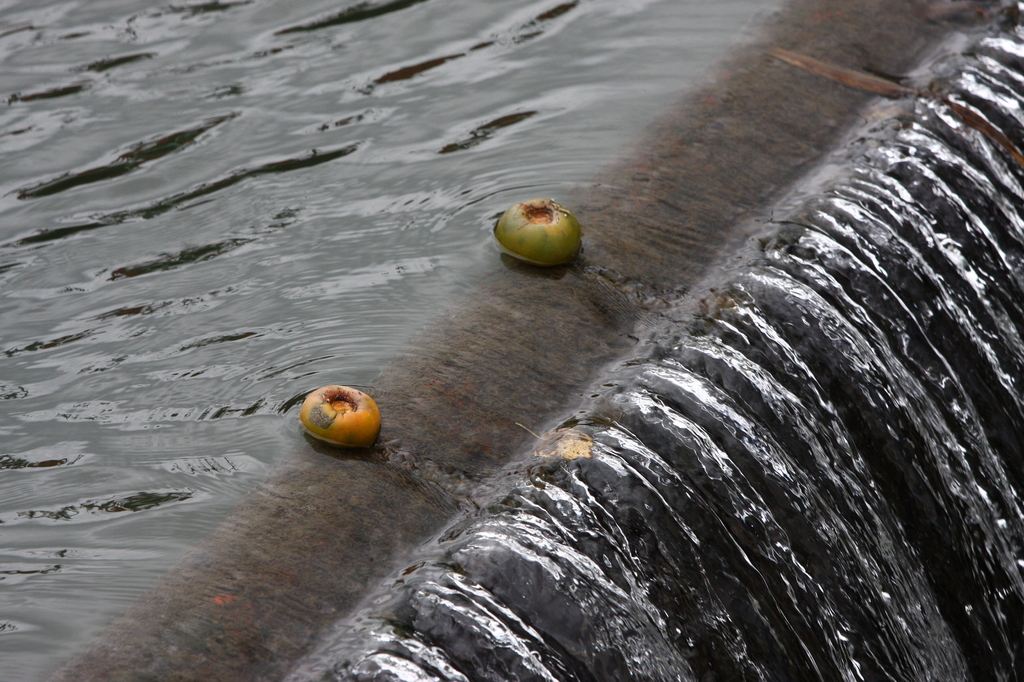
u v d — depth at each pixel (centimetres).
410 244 688
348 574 428
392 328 601
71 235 726
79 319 636
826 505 567
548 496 468
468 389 543
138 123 859
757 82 872
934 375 685
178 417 538
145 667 383
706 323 601
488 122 842
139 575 432
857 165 758
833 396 616
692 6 1033
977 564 676
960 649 643
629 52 945
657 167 758
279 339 599
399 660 383
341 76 923
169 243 713
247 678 379
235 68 939
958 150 807
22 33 1005
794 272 652
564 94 878
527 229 645
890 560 605
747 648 477
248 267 678
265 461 500
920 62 908
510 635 406
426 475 486
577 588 432
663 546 473
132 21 1030
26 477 498
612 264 651
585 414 524
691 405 539
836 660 536
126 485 489
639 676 429
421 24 1016
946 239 740
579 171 761
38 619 407
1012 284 776
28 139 834
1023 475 731
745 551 507
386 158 798
